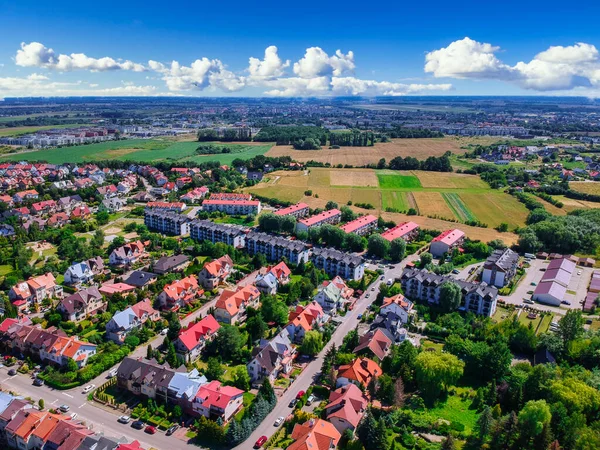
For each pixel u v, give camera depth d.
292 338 186.62
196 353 175.12
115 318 183.50
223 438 131.38
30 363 167.25
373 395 152.00
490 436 134.12
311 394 155.12
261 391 147.88
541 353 173.00
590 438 122.25
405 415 141.00
